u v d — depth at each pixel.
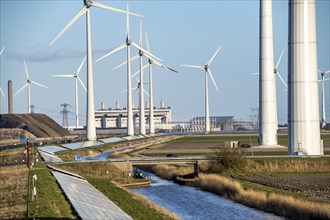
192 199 125.19
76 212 81.44
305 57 140.25
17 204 89.81
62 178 119.00
